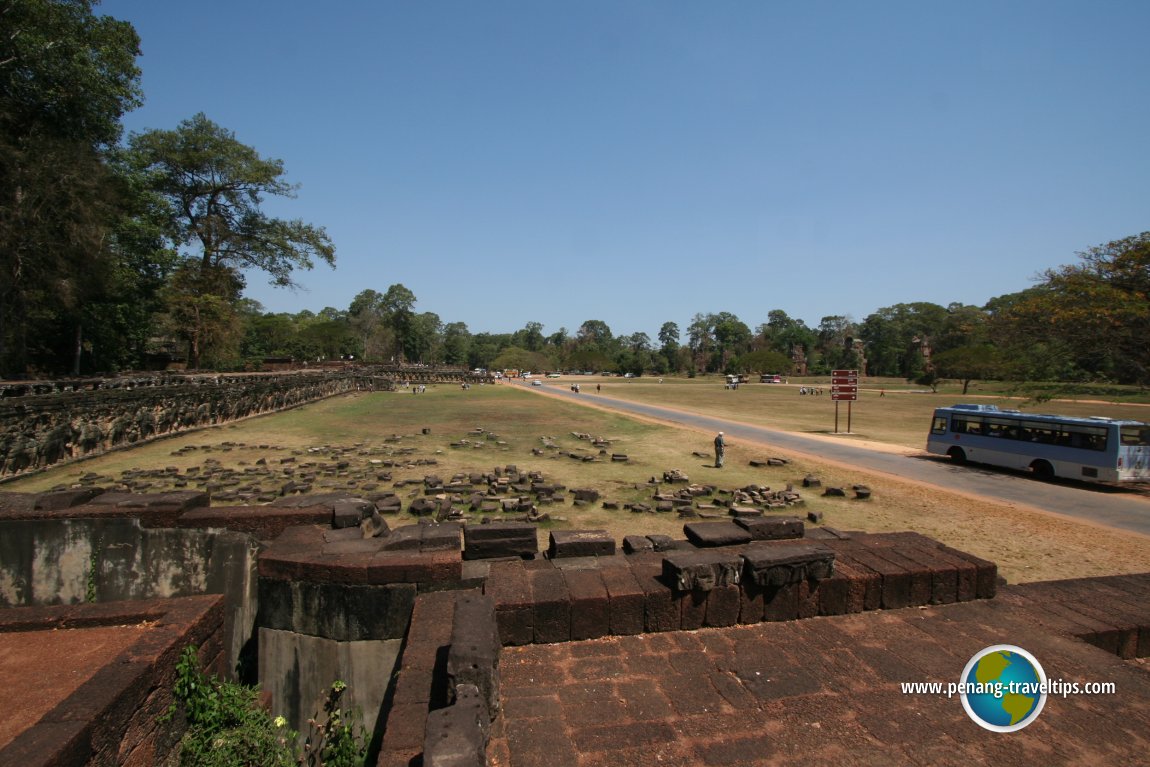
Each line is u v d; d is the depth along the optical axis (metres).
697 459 23.70
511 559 6.11
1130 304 20.97
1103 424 18.97
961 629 5.00
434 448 25.08
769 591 5.12
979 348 75.62
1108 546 12.77
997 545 12.80
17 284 25.47
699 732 3.66
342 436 28.27
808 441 29.44
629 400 60.00
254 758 4.88
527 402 53.19
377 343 112.06
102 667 4.50
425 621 4.79
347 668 5.55
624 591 4.93
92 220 26.66
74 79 26.08
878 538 6.48
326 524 7.26
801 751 3.49
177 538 6.96
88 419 20.09
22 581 6.96
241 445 23.98
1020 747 3.56
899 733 3.66
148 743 4.53
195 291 41.97
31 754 3.37
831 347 149.88
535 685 4.18
